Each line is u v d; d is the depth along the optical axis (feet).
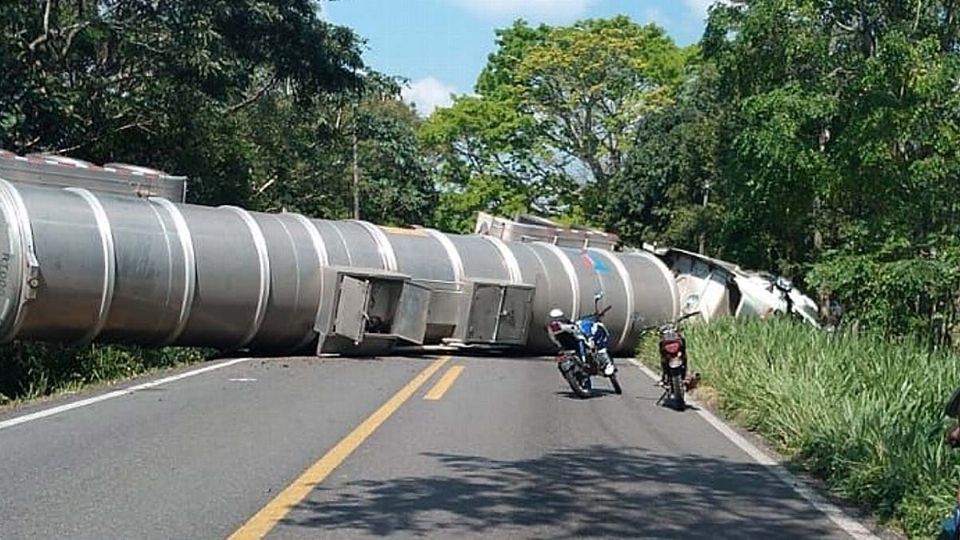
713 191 140.46
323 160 166.30
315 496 29.17
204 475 31.22
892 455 32.19
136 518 26.12
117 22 97.76
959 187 85.76
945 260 82.79
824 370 49.47
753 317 89.30
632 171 164.66
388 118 204.23
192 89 103.71
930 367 48.55
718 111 134.10
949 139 82.94
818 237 101.14
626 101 184.34
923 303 85.87
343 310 73.05
